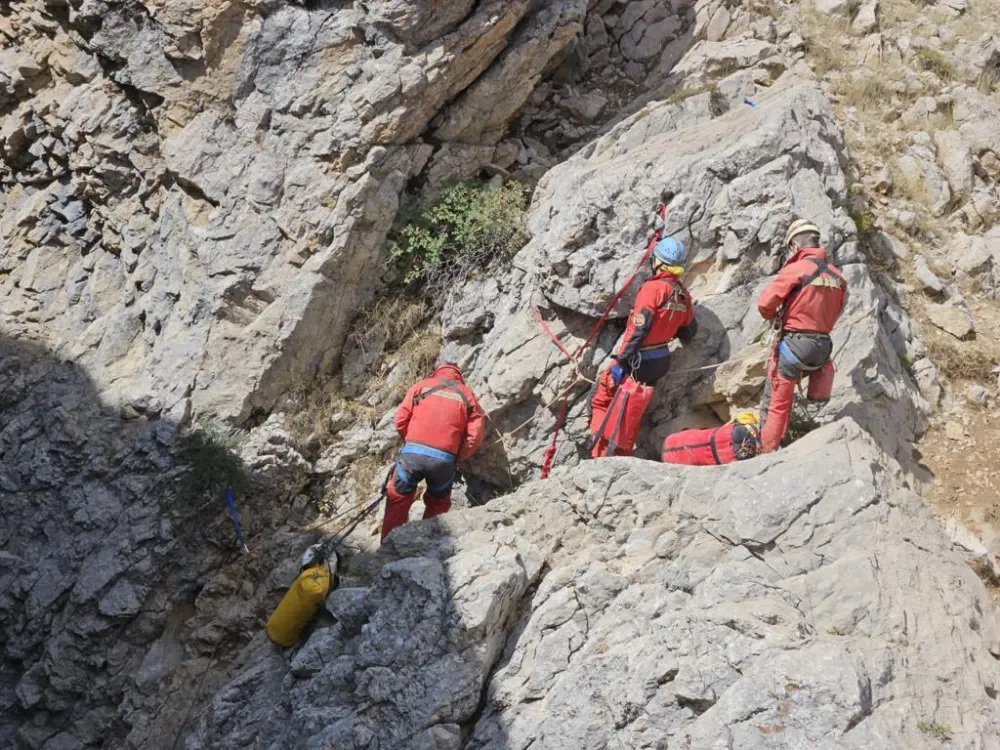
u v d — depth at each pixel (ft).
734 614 18.26
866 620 18.33
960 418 25.80
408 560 21.58
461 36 28.45
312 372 29.09
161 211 30.53
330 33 28.43
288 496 27.91
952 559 19.66
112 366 30.12
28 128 33.27
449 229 29.60
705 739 16.97
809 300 22.38
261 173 28.84
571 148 31.86
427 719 19.45
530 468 26.25
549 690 19.61
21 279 33.14
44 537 27.86
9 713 26.81
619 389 24.20
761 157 25.63
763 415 23.45
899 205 30.86
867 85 34.19
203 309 28.84
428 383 24.66
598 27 34.35
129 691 25.63
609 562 21.09
